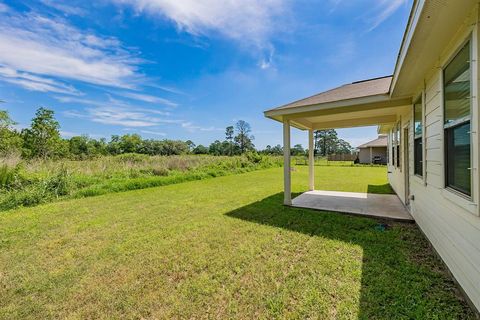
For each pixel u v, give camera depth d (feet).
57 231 13.46
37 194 20.42
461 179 7.13
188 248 10.73
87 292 7.56
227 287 7.53
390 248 9.98
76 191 23.52
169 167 40.96
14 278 8.53
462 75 6.81
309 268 8.49
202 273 8.49
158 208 18.52
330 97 16.80
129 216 16.39
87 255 10.30
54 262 9.71
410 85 11.71
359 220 14.20
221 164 48.83
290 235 11.86
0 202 18.47
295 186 29.14
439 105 8.66
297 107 16.33
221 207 18.51
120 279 8.29
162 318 6.27
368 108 15.01
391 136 26.99
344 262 8.82
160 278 8.27
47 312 6.68
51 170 27.27
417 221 12.67
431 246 9.93
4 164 23.18
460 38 6.49
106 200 21.61
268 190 26.50
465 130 6.82
